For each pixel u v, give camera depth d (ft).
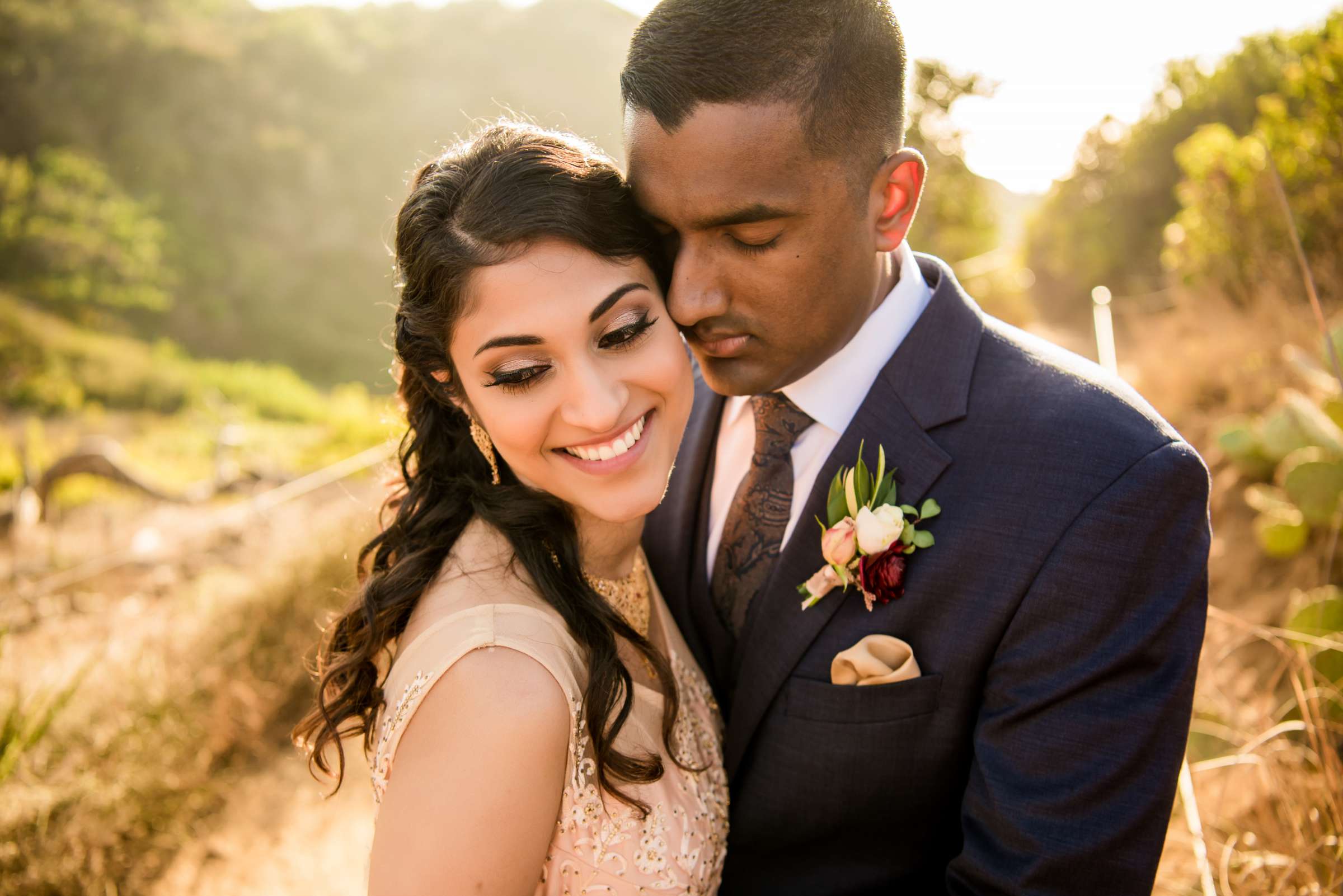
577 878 4.94
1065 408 5.34
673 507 6.79
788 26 4.64
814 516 5.78
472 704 4.56
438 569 5.34
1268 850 7.80
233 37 136.46
